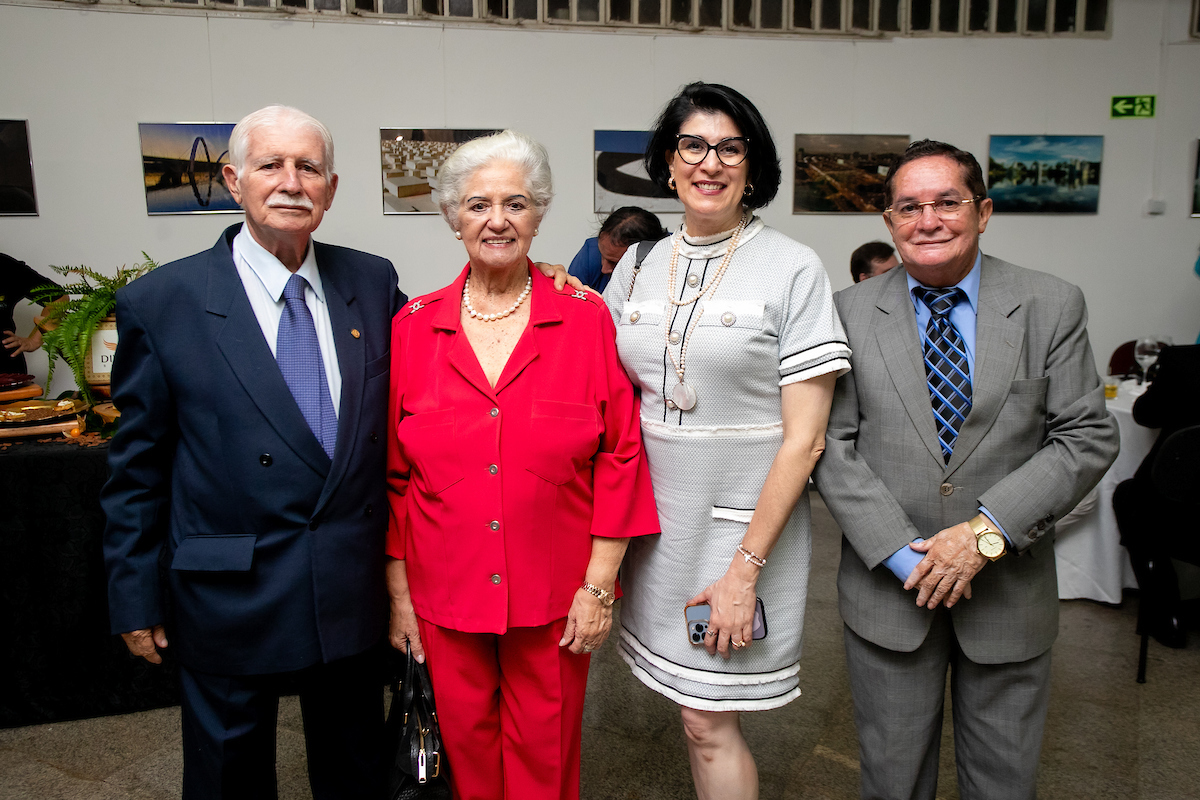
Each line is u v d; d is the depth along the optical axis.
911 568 1.29
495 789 1.44
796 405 1.30
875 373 1.36
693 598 1.38
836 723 2.22
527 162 1.30
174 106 4.21
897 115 4.89
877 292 1.42
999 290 1.33
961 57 4.85
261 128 1.27
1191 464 2.17
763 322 1.30
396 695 1.48
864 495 1.32
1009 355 1.29
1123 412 2.80
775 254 1.34
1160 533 2.44
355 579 1.36
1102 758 2.01
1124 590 3.09
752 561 1.31
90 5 4.06
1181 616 2.63
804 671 2.52
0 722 2.18
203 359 1.29
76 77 4.09
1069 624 2.81
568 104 4.63
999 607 1.31
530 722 1.38
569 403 1.33
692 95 1.32
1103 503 2.91
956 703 1.42
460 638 1.36
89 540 2.16
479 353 1.35
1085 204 4.98
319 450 1.32
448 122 4.52
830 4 4.75
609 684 2.48
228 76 4.25
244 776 1.38
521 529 1.30
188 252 4.33
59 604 2.16
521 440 1.30
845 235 4.96
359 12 4.34
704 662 1.37
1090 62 4.87
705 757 1.43
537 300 1.37
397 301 1.54
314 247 1.44
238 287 1.32
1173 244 5.02
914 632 1.34
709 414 1.34
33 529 2.12
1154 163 4.96
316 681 1.47
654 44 4.66
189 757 1.38
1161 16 4.82
